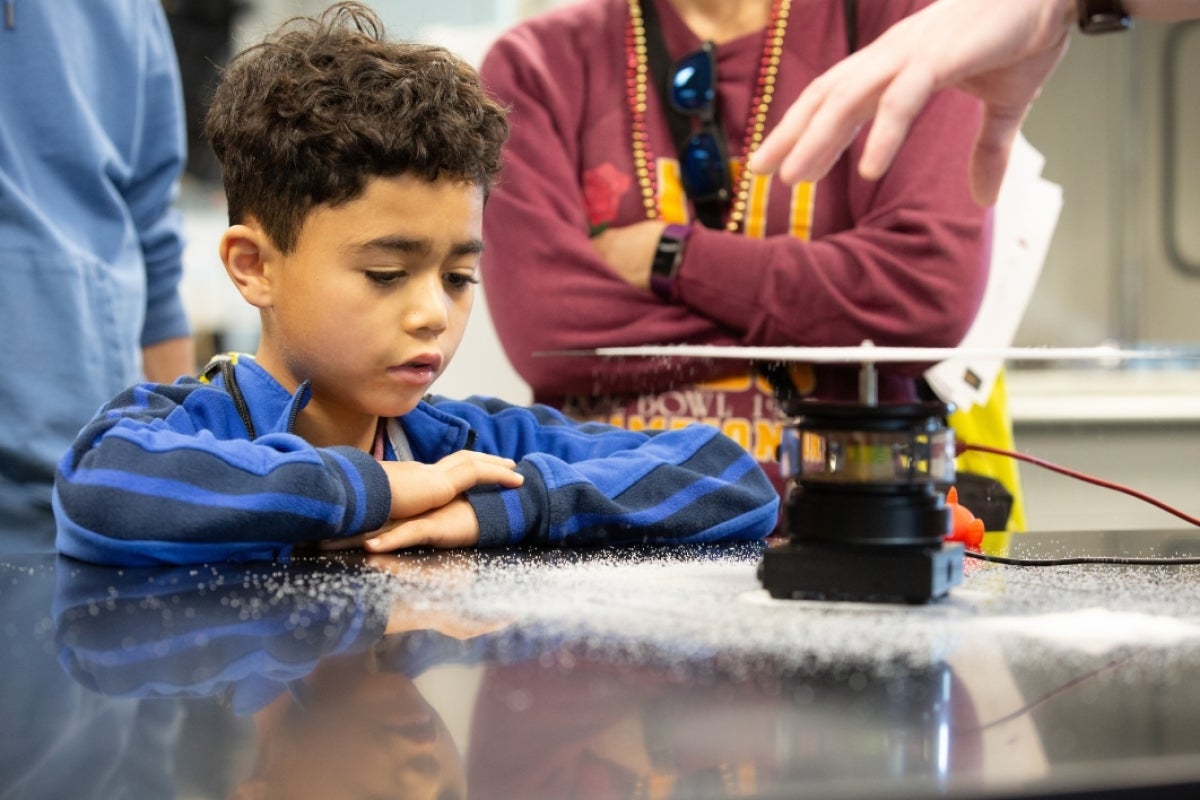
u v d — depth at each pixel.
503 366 2.23
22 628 0.74
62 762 0.46
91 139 1.76
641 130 1.83
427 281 1.20
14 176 1.69
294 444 1.10
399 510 1.12
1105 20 1.13
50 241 1.69
